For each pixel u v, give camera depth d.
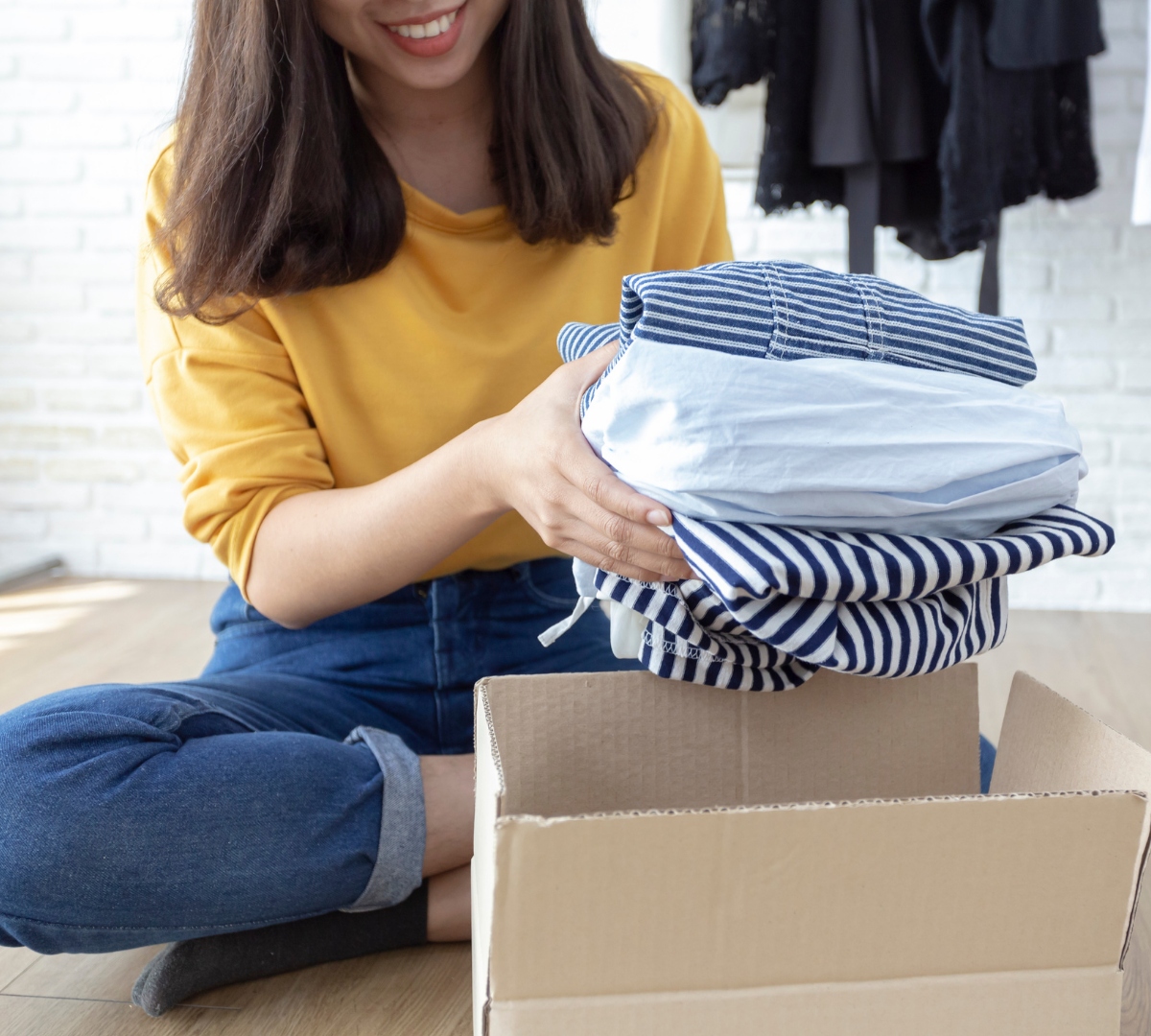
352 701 1.08
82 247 2.53
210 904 0.84
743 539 0.59
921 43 1.79
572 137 1.05
